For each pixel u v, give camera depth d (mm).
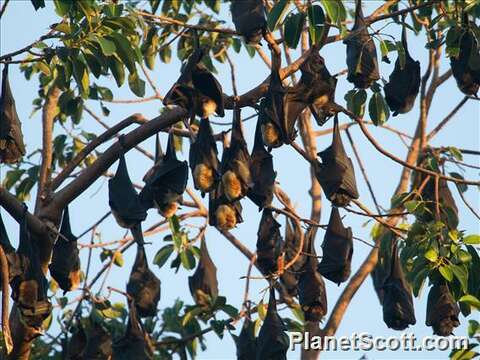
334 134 37688
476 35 36219
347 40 34750
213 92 32188
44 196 35438
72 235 38094
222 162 34844
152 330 47844
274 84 33562
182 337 47188
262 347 37906
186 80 32156
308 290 40531
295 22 31250
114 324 46406
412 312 40344
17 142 35938
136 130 34062
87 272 43812
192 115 32281
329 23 31172
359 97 36938
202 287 45250
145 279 45531
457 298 34781
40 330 33625
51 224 34375
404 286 40750
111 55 32344
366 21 34469
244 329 40938
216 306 42938
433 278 35062
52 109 39094
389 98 37312
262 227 40500
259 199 34875
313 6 30828
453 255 34469
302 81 33875
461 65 37000
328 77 33844
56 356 46562
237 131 34844
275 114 33344
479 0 35750
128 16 33312
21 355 34094
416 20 40719
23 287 32656
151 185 35750
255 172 34812
